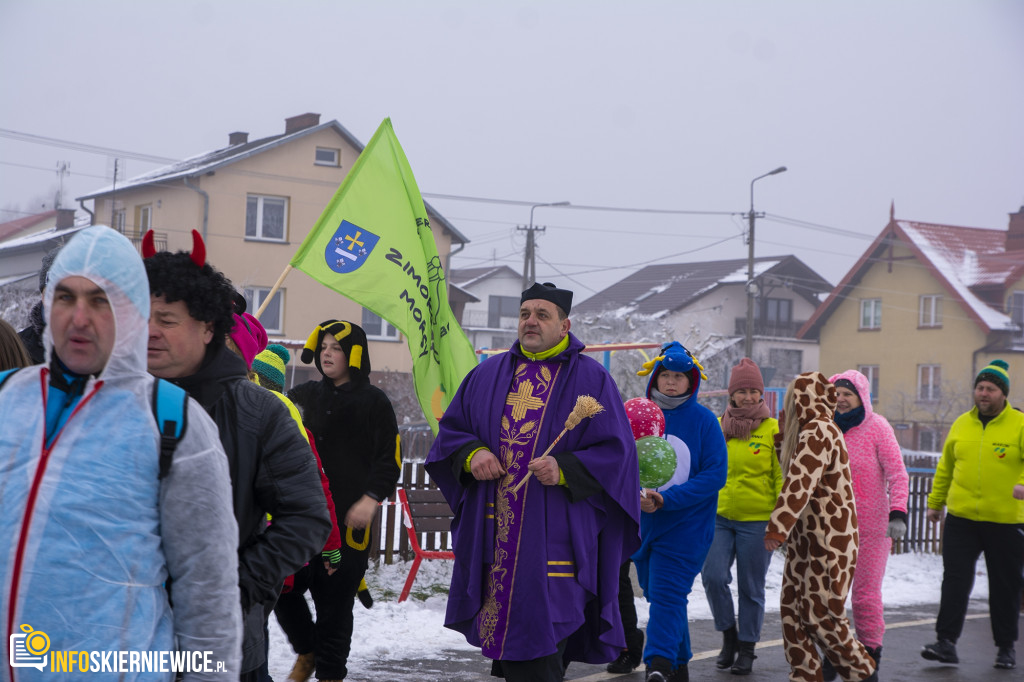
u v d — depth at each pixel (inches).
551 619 170.9
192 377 102.4
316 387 203.2
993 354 1859.0
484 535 178.7
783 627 216.7
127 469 83.4
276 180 1392.7
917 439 1779.0
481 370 190.7
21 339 140.0
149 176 1472.7
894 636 310.8
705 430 235.0
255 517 103.7
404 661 244.1
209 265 105.9
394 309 274.4
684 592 227.3
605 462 176.1
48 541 79.9
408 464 331.3
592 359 188.4
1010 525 276.8
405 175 281.0
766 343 2124.8
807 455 208.8
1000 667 274.7
